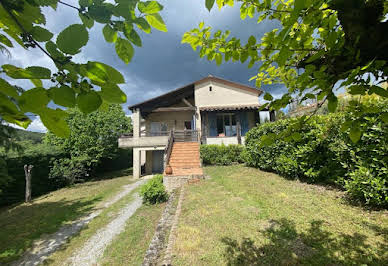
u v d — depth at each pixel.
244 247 2.80
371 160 3.42
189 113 14.85
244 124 12.59
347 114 3.85
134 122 13.05
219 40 1.39
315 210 3.57
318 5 0.79
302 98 1.13
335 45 0.85
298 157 5.50
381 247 2.41
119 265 3.54
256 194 4.83
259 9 1.29
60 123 0.54
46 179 11.30
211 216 3.85
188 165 9.24
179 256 2.72
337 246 2.54
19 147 5.91
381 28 0.80
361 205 3.49
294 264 2.36
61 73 0.55
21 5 0.59
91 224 5.62
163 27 0.71
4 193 8.96
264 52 1.22
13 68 0.52
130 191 9.45
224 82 13.54
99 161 15.23
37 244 4.70
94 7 0.61
